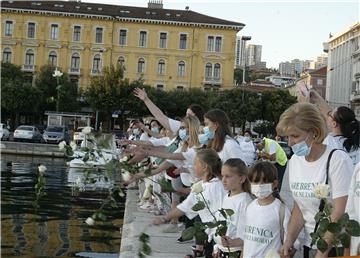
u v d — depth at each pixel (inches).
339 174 157.0
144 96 329.7
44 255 272.2
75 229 349.7
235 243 189.5
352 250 142.2
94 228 354.6
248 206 188.5
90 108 2664.9
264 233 181.2
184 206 200.7
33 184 621.9
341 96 3440.0
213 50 3115.2
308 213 165.2
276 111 2493.8
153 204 402.3
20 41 2972.4
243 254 185.9
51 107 2566.4
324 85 3875.5
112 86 2420.0
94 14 3019.2
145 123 567.2
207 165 217.5
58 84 225.0
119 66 2468.0
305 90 222.5
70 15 3006.9
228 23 3093.0
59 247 292.7
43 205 450.3
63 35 3014.3
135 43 3090.6
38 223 365.7
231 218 191.5
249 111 2514.8
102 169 176.9
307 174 163.2
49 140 1674.5
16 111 2519.7
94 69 3043.8
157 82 3112.7
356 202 146.5
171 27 3102.9
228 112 2524.6
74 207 447.2
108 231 346.3
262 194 179.8
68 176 730.2
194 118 266.2
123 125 2503.7
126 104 2415.1
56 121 1966.0
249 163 453.4
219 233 163.0
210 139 249.3
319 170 160.1
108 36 3053.6
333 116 208.2
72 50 3026.6
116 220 392.2
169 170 300.4
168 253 267.6
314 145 161.0
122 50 3083.2
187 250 277.6
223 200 202.8
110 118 2504.9
